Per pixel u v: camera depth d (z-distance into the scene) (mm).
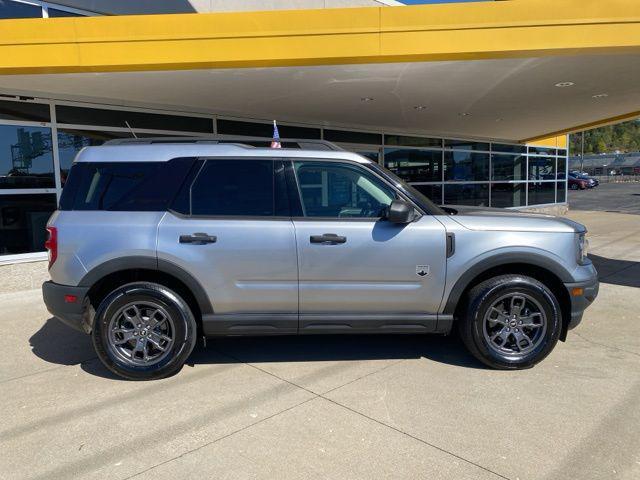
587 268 4258
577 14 6109
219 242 4035
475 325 4137
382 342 4984
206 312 4129
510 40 6199
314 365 4410
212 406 3660
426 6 6195
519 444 3105
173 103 8742
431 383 3996
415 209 4203
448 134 14984
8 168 7363
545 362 4410
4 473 2875
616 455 2975
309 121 11305
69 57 6047
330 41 6238
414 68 6805
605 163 78375
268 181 4184
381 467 2887
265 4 10375
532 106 10320
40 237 7730
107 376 4246
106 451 3088
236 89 7672
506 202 17703
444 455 2996
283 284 4094
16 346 5035
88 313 4137
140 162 4203
